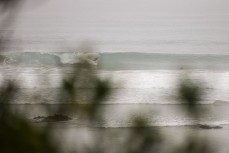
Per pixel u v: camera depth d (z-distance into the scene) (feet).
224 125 249.75
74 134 28.32
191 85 20.98
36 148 19.20
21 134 19.25
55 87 23.79
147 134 21.08
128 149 21.07
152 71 442.91
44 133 20.07
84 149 21.75
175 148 20.61
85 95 21.40
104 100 21.27
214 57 572.92
